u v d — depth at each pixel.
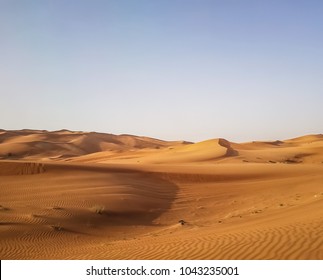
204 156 82.25
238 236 11.05
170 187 39.94
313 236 9.67
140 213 26.58
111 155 115.31
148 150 120.44
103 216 24.44
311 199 21.95
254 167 54.84
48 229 19.78
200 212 27.42
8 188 32.94
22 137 160.12
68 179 37.84
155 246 11.84
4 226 19.45
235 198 32.41
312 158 86.88
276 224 12.13
